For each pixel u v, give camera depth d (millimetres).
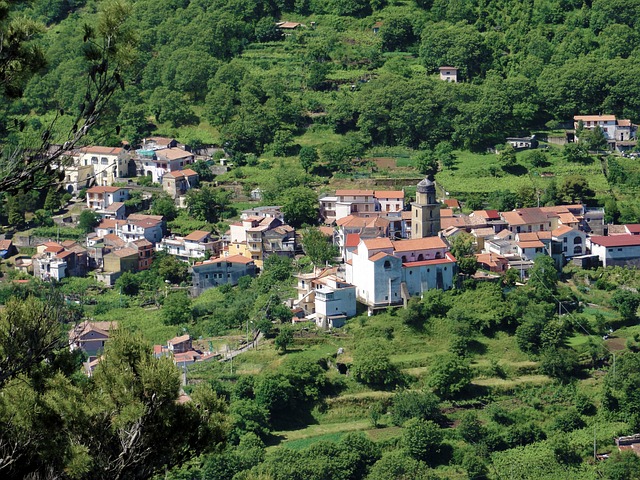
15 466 180500
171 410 191750
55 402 183125
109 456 187500
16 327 187250
